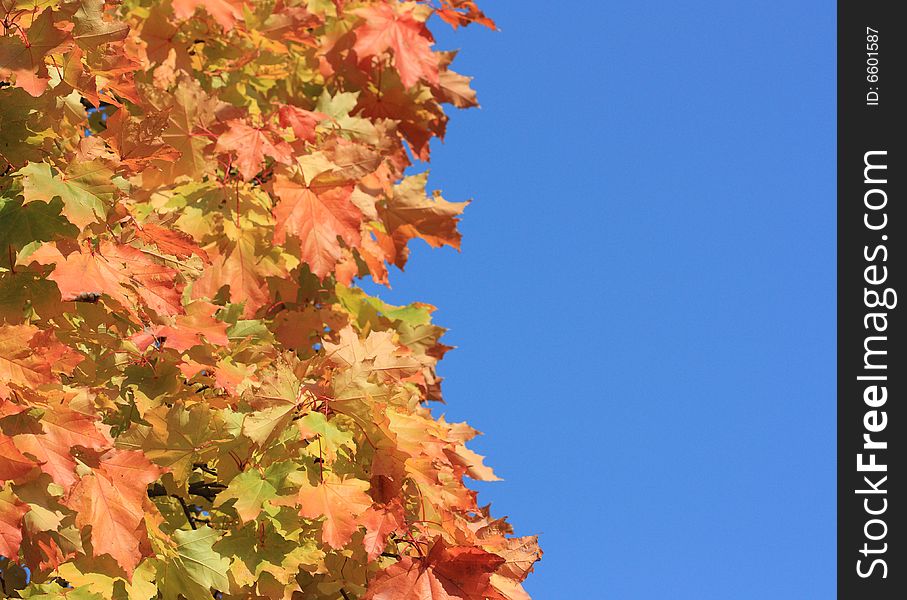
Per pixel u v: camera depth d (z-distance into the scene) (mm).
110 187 2631
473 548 3357
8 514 2344
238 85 4449
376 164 3939
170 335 3213
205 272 3793
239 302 3859
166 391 3475
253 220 3928
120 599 2947
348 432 3367
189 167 3764
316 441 3445
